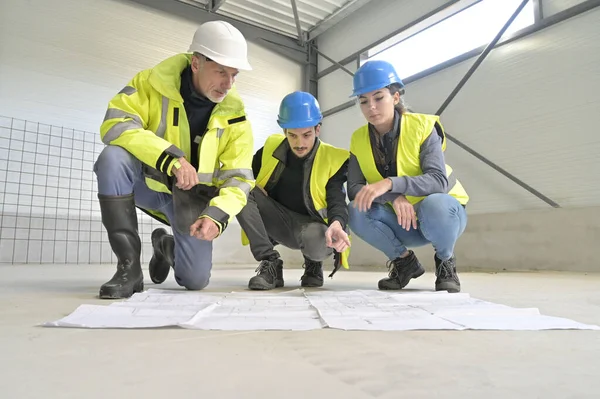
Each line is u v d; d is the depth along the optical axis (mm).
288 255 5488
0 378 448
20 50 4102
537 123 3367
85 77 4410
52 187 4160
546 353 578
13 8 4098
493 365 516
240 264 4918
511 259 3361
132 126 1277
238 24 5281
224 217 1269
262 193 1880
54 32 4281
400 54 4660
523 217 3309
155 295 1161
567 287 1737
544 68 3350
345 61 5297
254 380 448
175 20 4977
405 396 400
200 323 767
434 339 665
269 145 1922
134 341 633
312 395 402
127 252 1248
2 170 3941
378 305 1006
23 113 4070
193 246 1458
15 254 3943
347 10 5047
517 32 3506
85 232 4281
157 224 4719
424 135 1564
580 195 3104
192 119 1409
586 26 3133
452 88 4023
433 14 4199
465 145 3814
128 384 431
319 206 1776
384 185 1436
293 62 5742
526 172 3410
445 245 1494
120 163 1242
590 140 3070
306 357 549
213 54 1243
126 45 4664
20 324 764
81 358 534
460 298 1147
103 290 1165
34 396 394
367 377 463
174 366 501
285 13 5164
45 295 1256
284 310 935
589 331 731
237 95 1447
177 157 1239
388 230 1664
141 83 1351
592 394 410
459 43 4039
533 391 418
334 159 1779
